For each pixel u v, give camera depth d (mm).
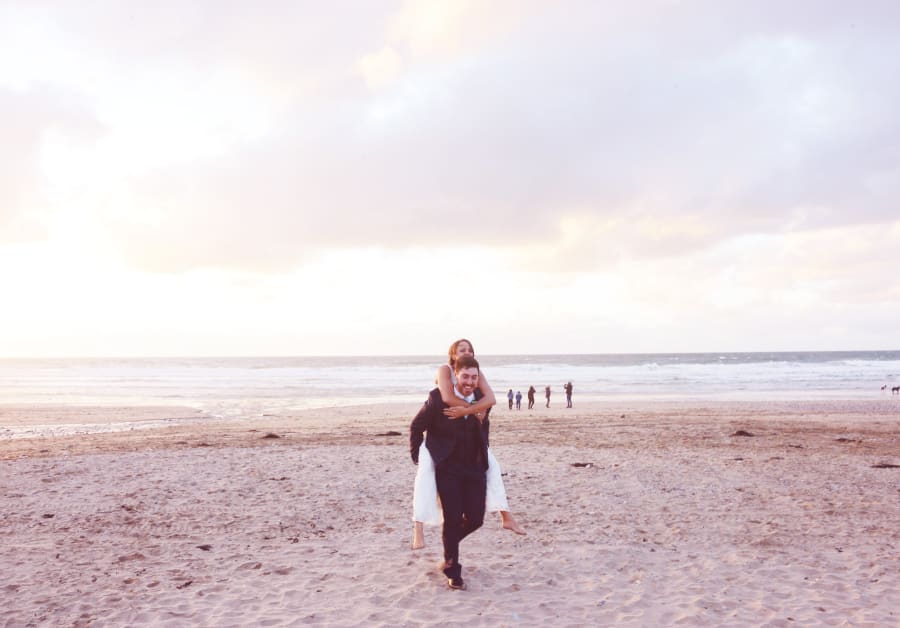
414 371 79375
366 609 4234
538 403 36031
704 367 82750
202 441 15062
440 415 4691
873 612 4199
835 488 8719
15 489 8539
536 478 9484
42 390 47938
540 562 5340
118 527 6590
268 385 54062
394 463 10938
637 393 43750
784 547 5828
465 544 5945
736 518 6984
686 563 5332
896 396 38875
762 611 4227
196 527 6609
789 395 40406
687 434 16312
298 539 6160
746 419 21625
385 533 6410
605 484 8992
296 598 4457
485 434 4746
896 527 6578
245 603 4352
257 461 11086
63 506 7535
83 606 4293
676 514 7184
